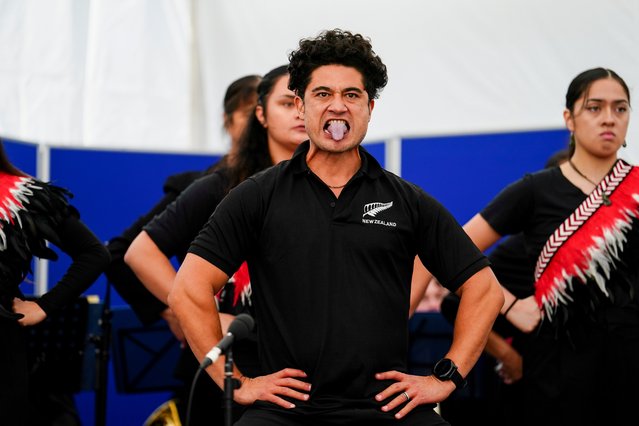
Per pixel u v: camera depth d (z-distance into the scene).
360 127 8.90
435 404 8.95
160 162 19.28
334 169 9.03
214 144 21.66
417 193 9.14
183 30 21.67
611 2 18.19
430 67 20.02
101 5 21.30
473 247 9.16
